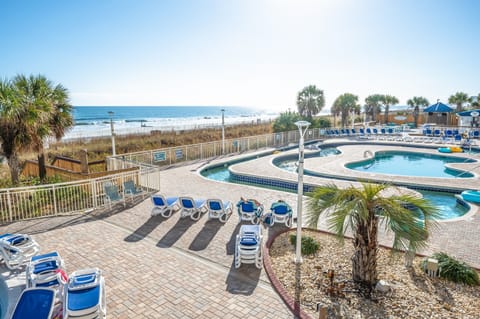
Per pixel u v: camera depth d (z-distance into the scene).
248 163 18.80
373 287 5.58
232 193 12.45
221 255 7.11
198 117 104.06
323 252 7.07
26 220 9.45
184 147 19.69
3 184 11.32
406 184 13.77
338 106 39.00
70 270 6.40
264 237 7.96
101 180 11.27
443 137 28.31
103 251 7.32
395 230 5.00
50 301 4.20
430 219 5.30
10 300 5.46
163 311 5.07
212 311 5.07
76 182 10.31
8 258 6.44
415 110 40.78
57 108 12.77
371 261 5.52
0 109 10.02
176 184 14.02
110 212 10.16
